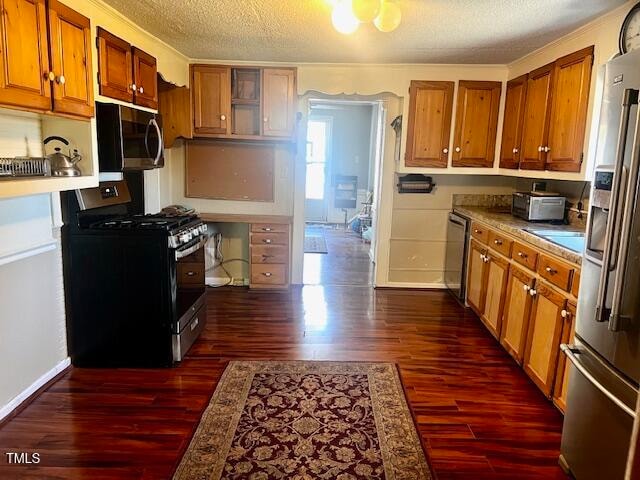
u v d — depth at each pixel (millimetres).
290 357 3094
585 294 1946
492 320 3428
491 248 3531
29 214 2439
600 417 1780
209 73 4113
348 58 3879
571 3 2357
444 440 2209
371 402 2537
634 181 1571
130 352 2895
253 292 4562
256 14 2691
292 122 4246
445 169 4227
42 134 2502
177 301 2908
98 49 2514
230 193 4703
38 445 2107
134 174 3680
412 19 2686
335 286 4852
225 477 1921
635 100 1596
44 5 2004
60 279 2760
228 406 2465
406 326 3723
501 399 2602
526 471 2014
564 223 3396
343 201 9125
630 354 1599
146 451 2078
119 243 2779
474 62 3881
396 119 4535
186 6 2562
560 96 3004
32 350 2502
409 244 4809
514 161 3795
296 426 2299
